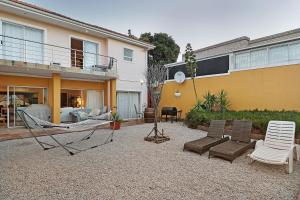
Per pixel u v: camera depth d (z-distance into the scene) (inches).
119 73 561.3
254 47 472.4
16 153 248.4
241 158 230.1
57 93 421.1
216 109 509.7
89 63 516.4
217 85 533.6
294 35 570.6
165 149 271.3
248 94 472.1
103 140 327.0
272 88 432.5
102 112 500.7
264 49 464.4
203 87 564.4
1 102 384.2
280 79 420.5
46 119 419.2
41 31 429.7
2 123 387.9
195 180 169.8
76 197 140.8
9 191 149.6
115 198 139.6
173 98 641.6
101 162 216.1
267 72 440.8
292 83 402.9
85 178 173.5
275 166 203.9
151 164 210.1
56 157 232.8
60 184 161.6
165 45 1002.1
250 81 469.1
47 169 194.4
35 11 386.6
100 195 143.8
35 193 146.6
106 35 521.3
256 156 195.5
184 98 609.3
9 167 199.5
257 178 174.1
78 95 504.1
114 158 230.5
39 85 430.0
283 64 416.5
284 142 215.5
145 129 439.8
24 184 161.3
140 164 210.1
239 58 506.9
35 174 181.8
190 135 369.7
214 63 552.7
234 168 198.5
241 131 262.2
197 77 578.9
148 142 313.0
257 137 320.5
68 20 435.2
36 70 380.5
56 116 417.4
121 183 163.6
